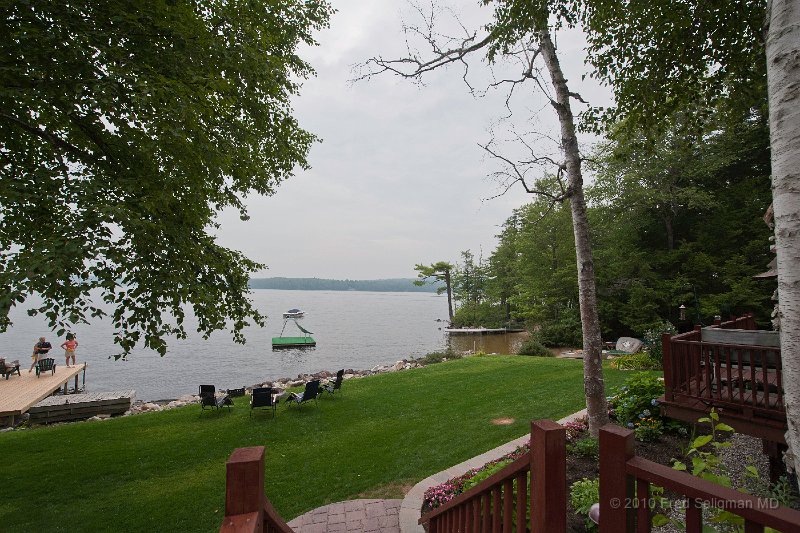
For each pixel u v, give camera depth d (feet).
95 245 14.38
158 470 21.61
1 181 14.73
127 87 16.75
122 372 75.61
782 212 6.51
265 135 27.63
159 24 18.53
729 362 13.93
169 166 21.13
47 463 22.57
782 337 6.49
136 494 18.83
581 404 29.30
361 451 23.11
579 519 12.34
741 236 59.26
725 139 56.70
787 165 6.45
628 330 72.18
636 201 63.77
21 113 18.52
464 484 15.74
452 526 10.07
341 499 17.54
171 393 59.57
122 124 19.02
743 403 13.61
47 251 13.56
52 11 16.12
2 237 18.69
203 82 19.75
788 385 6.34
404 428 26.86
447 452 21.99
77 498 18.54
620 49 16.76
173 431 28.35
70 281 13.75
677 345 15.78
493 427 25.55
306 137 32.19
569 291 74.59
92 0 17.15
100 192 16.48
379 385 41.93
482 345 97.66
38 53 15.88
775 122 6.69
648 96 17.53
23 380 46.60
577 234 20.61
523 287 85.20
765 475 13.88
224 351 101.50
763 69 16.15
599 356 19.69
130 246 16.38
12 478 20.62
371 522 15.34
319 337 129.39
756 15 14.53
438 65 21.89
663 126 19.03
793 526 3.27
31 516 16.98
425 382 41.81
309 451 23.66
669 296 62.85
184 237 19.53
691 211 68.08
